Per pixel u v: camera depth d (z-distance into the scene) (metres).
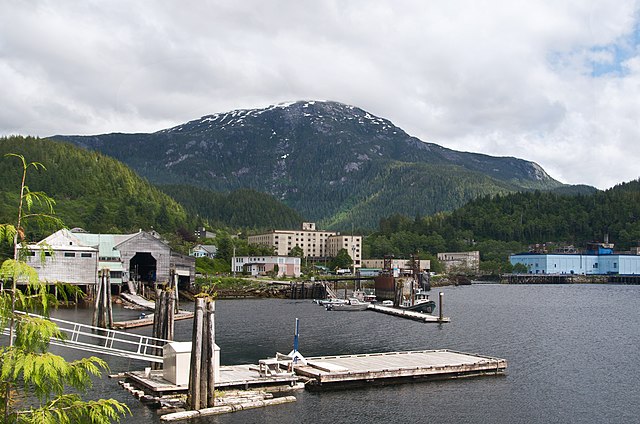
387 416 47.12
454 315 139.38
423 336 97.00
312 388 53.94
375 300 189.50
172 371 50.31
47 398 17.72
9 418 16.77
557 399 54.19
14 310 17.53
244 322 114.75
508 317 134.75
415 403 50.91
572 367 70.06
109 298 97.19
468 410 49.72
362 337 94.56
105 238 161.62
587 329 110.94
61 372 16.92
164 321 64.12
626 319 131.88
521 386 58.28
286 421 44.72
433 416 47.78
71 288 19.48
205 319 45.81
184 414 43.78
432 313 145.62
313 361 61.81
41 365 16.52
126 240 157.75
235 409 46.28
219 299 183.12
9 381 17.08
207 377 45.78
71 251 134.50
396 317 130.75
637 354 80.50
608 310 157.62
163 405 45.81
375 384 56.09
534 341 92.75
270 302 172.25
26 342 17.03
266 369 54.06
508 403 52.19
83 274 135.25
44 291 17.81
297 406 48.41
